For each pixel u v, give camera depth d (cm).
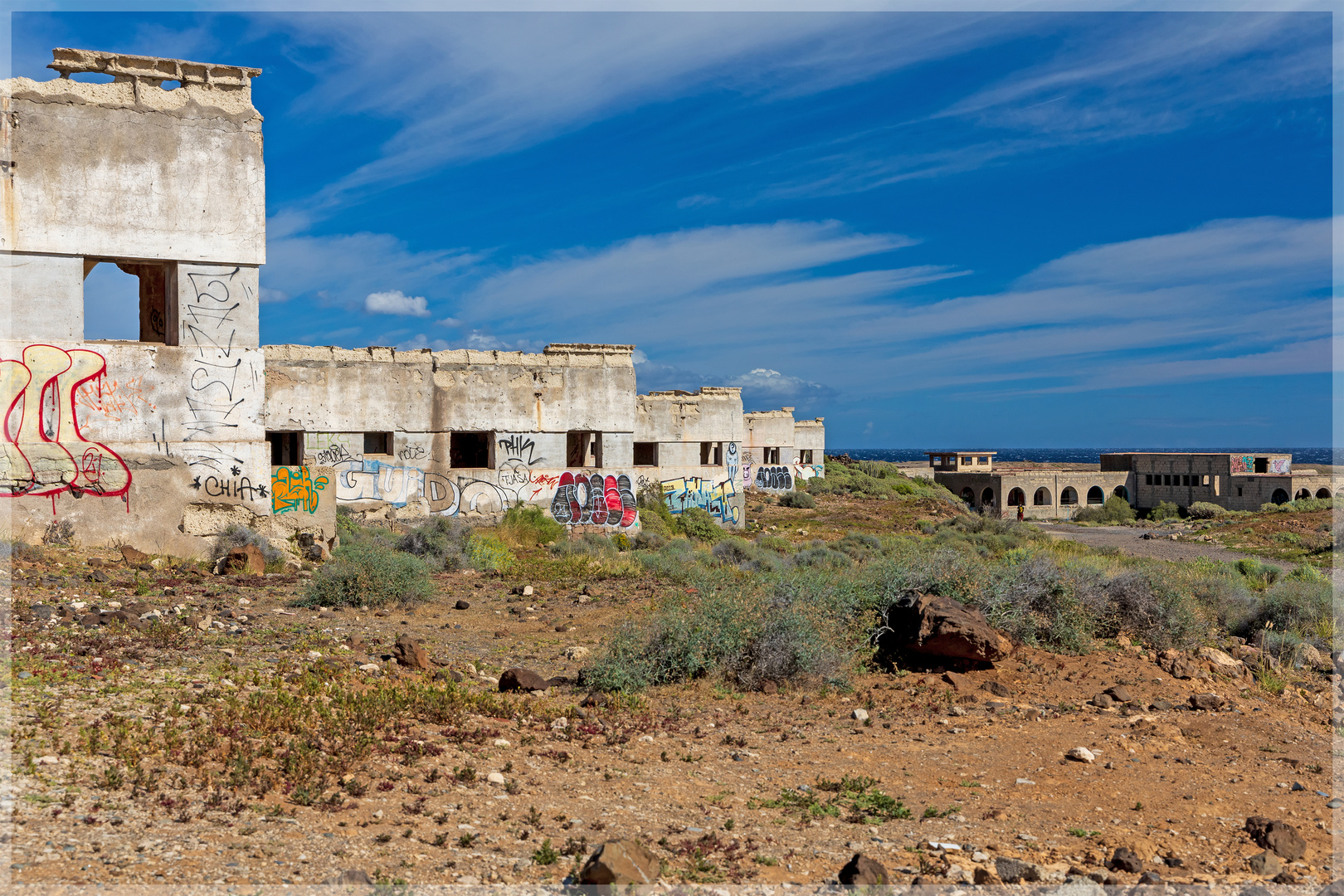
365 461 2878
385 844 486
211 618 1054
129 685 731
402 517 2911
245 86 1638
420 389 2966
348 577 1345
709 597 1126
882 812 605
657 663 984
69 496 1489
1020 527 4650
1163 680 1016
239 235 1627
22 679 707
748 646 997
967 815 605
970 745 775
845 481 6519
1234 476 7931
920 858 520
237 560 1498
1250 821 582
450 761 642
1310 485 7500
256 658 888
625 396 3322
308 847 470
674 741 761
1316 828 593
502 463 3100
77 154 1499
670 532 3506
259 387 1653
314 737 648
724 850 515
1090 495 8862
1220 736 815
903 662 1061
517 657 1083
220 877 423
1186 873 504
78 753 562
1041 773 698
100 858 430
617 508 3284
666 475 4059
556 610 1395
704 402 4275
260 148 1645
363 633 1107
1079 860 525
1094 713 891
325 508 1762
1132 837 566
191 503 1592
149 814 490
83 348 1505
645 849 476
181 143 1580
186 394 1588
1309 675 1176
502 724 757
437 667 966
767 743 773
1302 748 788
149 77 1562
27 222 1460
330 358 2842
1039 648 1130
